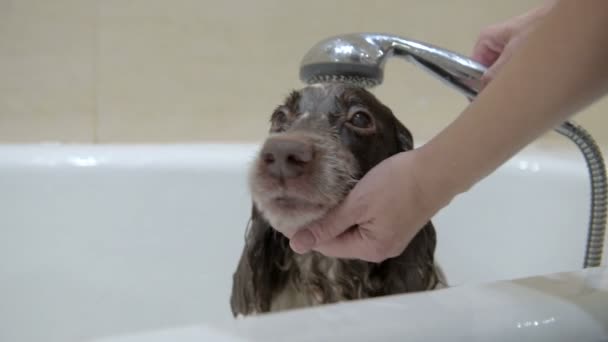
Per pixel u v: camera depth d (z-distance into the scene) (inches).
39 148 54.4
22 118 63.3
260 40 66.6
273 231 40.4
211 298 54.5
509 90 19.5
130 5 63.4
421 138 69.9
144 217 54.0
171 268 54.3
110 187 53.5
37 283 52.0
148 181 54.1
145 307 53.6
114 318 53.1
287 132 32.8
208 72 66.1
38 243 52.2
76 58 63.3
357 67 28.5
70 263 52.8
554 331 17.3
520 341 16.9
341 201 26.7
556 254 47.8
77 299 52.6
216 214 54.9
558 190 49.3
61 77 63.4
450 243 52.9
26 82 62.9
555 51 18.0
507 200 51.7
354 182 30.7
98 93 64.2
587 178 47.8
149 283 53.9
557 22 18.0
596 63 17.4
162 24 64.4
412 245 38.6
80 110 64.2
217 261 54.8
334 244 27.4
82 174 53.1
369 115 36.9
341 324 16.3
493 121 20.0
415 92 69.6
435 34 69.6
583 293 18.8
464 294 18.4
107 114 64.7
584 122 65.4
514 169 52.1
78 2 62.4
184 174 54.5
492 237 51.6
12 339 50.6
